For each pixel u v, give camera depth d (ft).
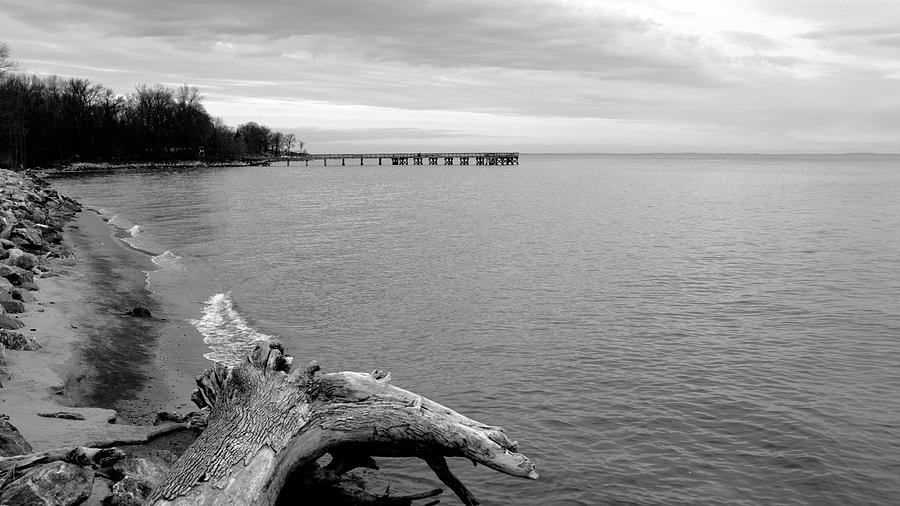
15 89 418.92
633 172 596.70
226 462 28.86
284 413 31.04
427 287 89.51
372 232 149.38
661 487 37.52
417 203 234.17
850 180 417.49
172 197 248.11
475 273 100.01
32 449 33.40
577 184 376.48
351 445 32.17
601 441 43.04
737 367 57.00
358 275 97.55
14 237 94.22
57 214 154.10
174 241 130.62
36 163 446.19
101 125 508.94
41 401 41.47
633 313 75.46
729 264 107.76
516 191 308.19
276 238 137.49
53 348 52.49
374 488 36.65
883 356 59.98
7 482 27.91
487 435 31.58
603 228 159.33
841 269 102.63
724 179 443.32
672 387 52.39
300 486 33.22
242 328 67.87
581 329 68.85
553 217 186.09
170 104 571.28
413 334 67.05
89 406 44.04
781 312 75.61
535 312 75.97
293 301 80.38
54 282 79.05
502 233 148.66
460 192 299.99
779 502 36.06
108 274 90.84
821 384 53.06
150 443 37.76
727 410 47.83
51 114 467.93
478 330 68.59
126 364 53.21
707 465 40.01
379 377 34.04
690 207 219.82
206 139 610.24
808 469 39.40
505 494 36.68
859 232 149.18
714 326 70.03
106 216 173.27
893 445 42.32
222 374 38.01
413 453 32.37
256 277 94.79
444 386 52.60
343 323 70.79
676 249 124.88
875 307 77.71
